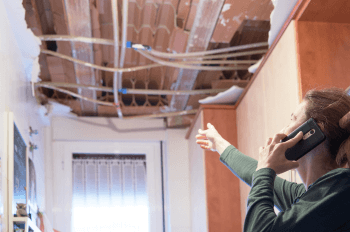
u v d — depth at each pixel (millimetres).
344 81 2186
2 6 2201
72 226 3949
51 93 4125
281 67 2443
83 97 3684
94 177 4152
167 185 4215
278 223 881
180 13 3039
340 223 873
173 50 3375
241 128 3438
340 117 1007
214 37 3123
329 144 1004
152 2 2896
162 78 3857
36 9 2887
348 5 2127
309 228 870
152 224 4129
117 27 2760
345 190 890
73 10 2717
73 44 3102
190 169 4191
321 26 2264
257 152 2959
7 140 1969
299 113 1072
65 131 4160
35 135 3445
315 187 933
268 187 945
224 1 2670
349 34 2279
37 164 3424
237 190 3500
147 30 3189
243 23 3188
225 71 3869
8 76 2254
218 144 1304
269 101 2674
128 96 4273
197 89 4043
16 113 2480
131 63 3646
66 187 4066
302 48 2215
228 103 3686
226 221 3406
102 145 4277
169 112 4324
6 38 2262
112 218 4043
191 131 4148
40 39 2916
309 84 2164
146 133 4320
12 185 1913
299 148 993
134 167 4273
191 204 4094
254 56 3658
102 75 3850
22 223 1995
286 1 2188
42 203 3641
